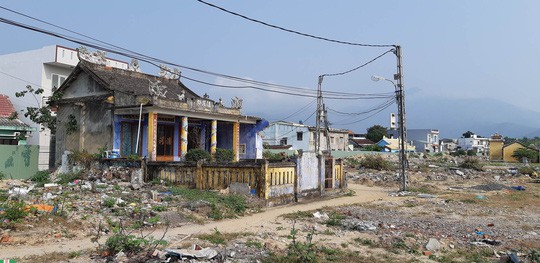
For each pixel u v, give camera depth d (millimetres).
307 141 59906
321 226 13422
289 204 19047
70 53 33219
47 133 31234
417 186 30359
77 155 23547
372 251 10312
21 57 33156
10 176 25328
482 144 131625
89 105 25594
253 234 11789
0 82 33844
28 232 10359
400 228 13375
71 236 10586
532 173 41719
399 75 26156
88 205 14102
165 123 26234
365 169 44406
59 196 15469
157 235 11273
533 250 10047
